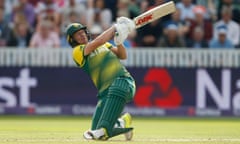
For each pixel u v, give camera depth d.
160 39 66.75
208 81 64.38
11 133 40.50
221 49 64.31
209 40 68.19
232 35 68.69
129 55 64.12
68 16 69.12
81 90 64.44
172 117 64.06
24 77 64.56
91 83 64.38
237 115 64.31
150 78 64.25
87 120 58.75
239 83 64.25
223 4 69.38
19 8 69.00
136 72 64.25
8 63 64.50
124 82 32.16
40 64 64.50
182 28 67.69
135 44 67.19
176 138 36.25
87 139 31.95
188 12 68.44
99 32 67.12
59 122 55.69
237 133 42.31
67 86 64.50
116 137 35.59
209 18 69.00
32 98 64.56
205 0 69.62
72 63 64.44
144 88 64.12
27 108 64.56
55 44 67.56
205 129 47.53
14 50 64.44
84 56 32.97
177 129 47.38
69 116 64.38
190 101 64.38
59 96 64.56
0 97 64.56
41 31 67.50
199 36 67.56
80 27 33.31
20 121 56.97
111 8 69.81
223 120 60.41
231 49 64.44
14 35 68.19
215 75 64.38
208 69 64.44
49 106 64.62
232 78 64.31
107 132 31.73
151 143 31.41
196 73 64.50
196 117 64.25
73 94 64.56
